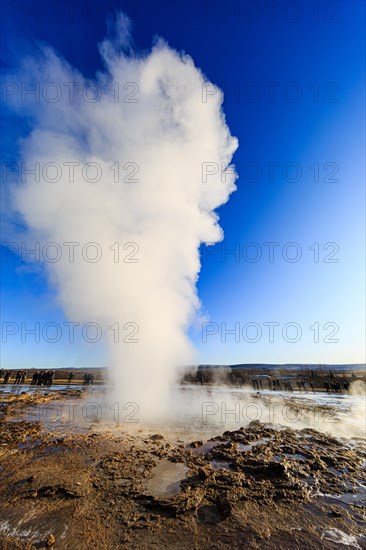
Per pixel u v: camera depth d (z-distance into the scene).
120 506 3.89
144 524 3.52
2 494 4.12
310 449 6.27
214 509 3.88
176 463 5.40
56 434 7.13
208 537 3.29
